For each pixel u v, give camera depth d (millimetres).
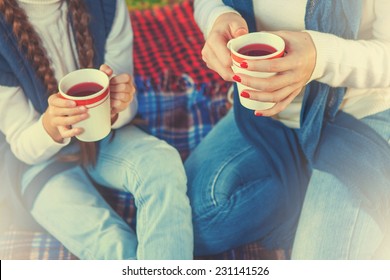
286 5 1714
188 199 1892
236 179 1918
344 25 1682
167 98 2273
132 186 1889
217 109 2258
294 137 1955
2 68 1710
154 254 1792
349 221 1780
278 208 1928
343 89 1764
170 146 1994
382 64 1585
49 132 1736
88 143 1905
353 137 1836
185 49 2459
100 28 1825
